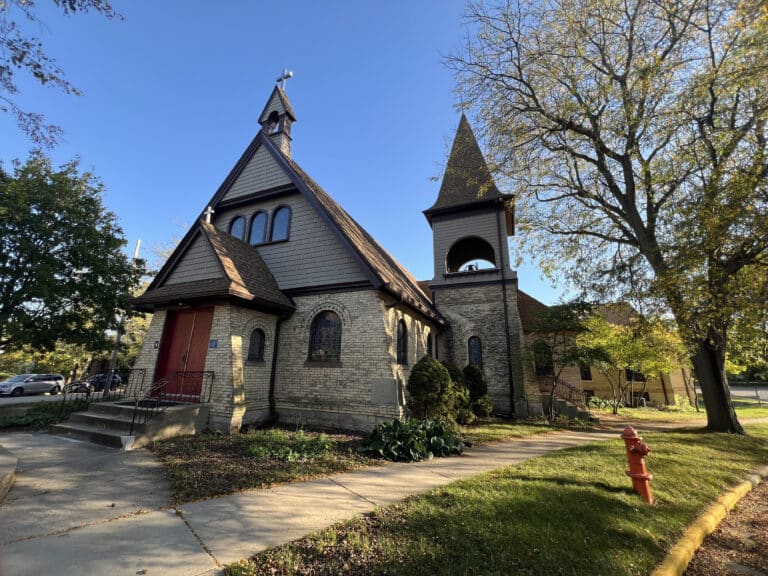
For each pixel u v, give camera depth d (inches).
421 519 151.2
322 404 391.2
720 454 291.6
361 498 181.3
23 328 462.3
